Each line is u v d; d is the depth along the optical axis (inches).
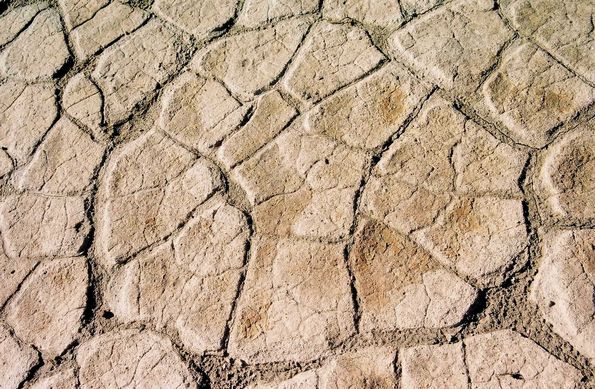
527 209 68.4
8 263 75.7
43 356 69.2
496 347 62.1
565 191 68.4
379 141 75.5
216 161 78.1
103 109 84.5
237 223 73.4
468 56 79.1
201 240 73.2
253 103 81.3
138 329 69.2
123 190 78.1
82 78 88.0
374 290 67.1
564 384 59.1
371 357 63.6
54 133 83.9
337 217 71.9
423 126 75.4
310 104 79.7
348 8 86.4
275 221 72.9
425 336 63.9
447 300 65.2
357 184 73.4
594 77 74.4
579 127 71.9
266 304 68.2
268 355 65.4
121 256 73.7
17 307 72.8
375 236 70.1
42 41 92.6
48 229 77.0
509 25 80.7
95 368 67.5
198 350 66.8
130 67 87.5
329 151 76.0
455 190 70.9
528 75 76.3
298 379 63.5
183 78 85.2
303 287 68.5
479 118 74.7
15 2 97.5
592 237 65.4
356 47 82.9
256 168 76.6
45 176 81.0
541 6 81.3
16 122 85.9
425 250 68.4
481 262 66.5
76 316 70.9
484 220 68.7
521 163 70.9
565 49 77.2
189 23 90.0
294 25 86.7
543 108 73.7
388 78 79.7
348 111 78.2
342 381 62.7
